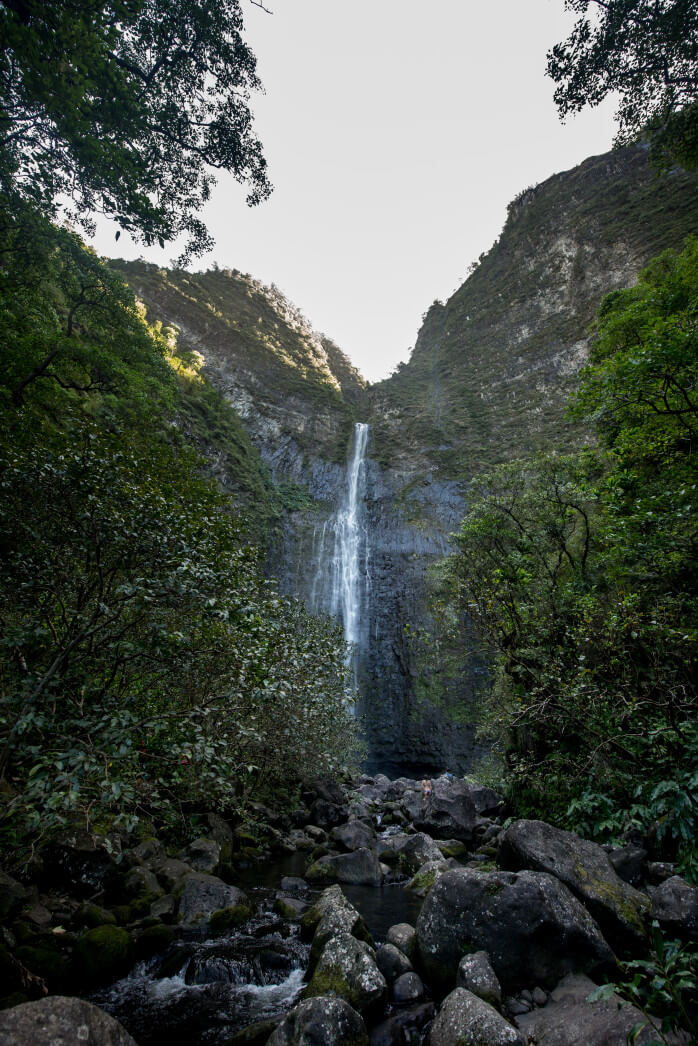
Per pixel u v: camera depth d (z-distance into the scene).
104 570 4.80
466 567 11.59
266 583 6.09
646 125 12.20
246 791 9.99
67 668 4.58
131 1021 4.21
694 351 6.21
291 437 45.97
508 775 9.53
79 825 6.43
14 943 4.50
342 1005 3.71
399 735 31.55
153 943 5.30
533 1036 3.63
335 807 12.52
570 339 45.38
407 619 34.59
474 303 61.84
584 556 9.65
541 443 37.88
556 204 57.97
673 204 43.88
